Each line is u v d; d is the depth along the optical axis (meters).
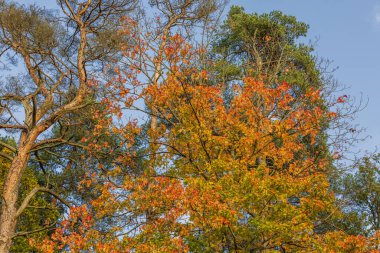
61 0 18.66
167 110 15.20
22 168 16.95
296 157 16.36
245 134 13.20
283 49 19.72
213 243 11.73
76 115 19.33
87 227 12.32
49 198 23.77
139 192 12.85
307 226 11.20
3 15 16.45
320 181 12.37
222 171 12.60
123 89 15.14
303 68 21.25
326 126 16.77
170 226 11.81
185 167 13.95
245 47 22.28
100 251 11.27
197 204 11.16
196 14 19.69
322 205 11.98
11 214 16.08
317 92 14.17
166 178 12.59
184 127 13.98
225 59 21.78
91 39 17.89
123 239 11.67
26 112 18.33
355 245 11.08
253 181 11.38
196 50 17.02
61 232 12.25
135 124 15.17
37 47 17.42
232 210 10.87
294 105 16.27
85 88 18.02
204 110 13.82
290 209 11.26
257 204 11.39
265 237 11.36
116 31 17.39
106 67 17.41
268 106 14.25
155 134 15.01
